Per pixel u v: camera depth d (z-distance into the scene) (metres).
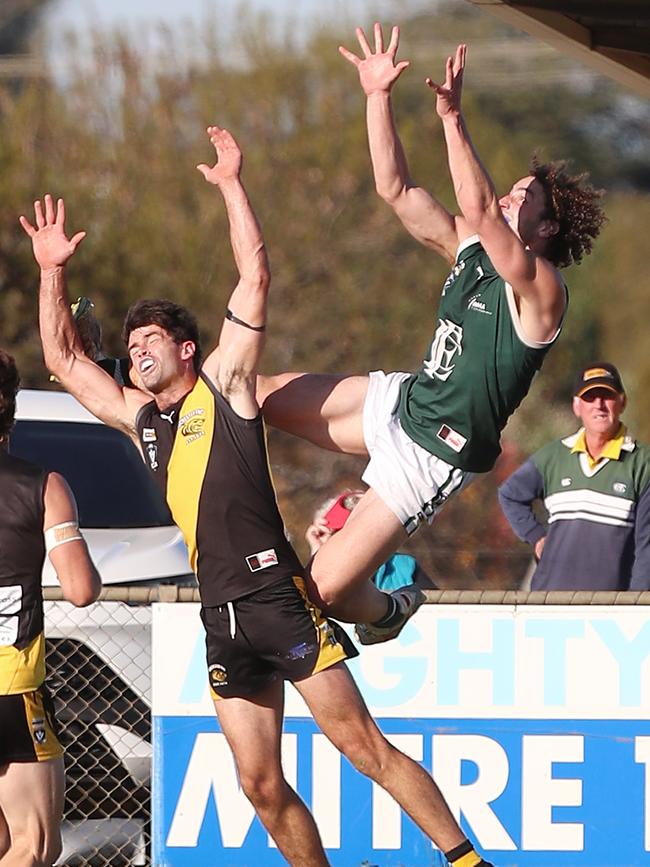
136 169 80.75
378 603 19.89
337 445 20.20
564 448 28.44
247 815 23.20
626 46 30.09
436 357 19.33
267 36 84.94
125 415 20.39
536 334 18.64
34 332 77.00
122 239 79.44
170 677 23.33
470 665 23.27
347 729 19.44
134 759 23.47
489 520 73.00
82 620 23.56
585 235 19.56
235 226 19.14
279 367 81.12
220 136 19.34
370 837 23.12
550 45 30.48
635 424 95.94
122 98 82.25
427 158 81.50
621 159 121.00
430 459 19.28
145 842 23.69
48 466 27.64
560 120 119.94
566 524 27.98
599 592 23.39
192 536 19.52
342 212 82.19
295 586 19.38
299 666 19.31
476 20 118.62
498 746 23.23
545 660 23.25
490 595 23.30
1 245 77.12
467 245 19.50
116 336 78.69
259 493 19.34
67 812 23.48
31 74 83.81
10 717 18.67
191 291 79.44
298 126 82.88
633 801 23.14
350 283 81.31
